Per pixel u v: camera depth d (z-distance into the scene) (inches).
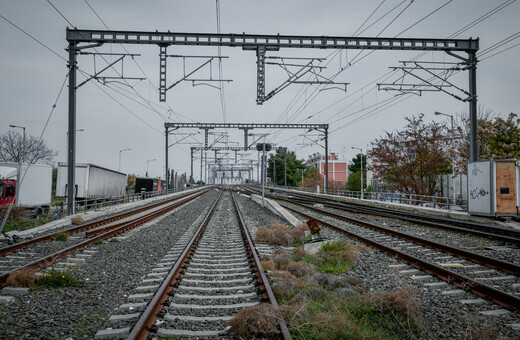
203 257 389.4
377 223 678.5
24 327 192.2
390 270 319.9
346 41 660.7
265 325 185.6
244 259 376.2
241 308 226.7
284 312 204.5
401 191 1353.3
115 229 555.8
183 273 310.2
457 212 804.0
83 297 248.4
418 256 375.9
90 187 1305.4
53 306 228.1
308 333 189.3
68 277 280.1
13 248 414.0
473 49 705.0
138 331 173.6
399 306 212.4
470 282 258.7
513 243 440.8
